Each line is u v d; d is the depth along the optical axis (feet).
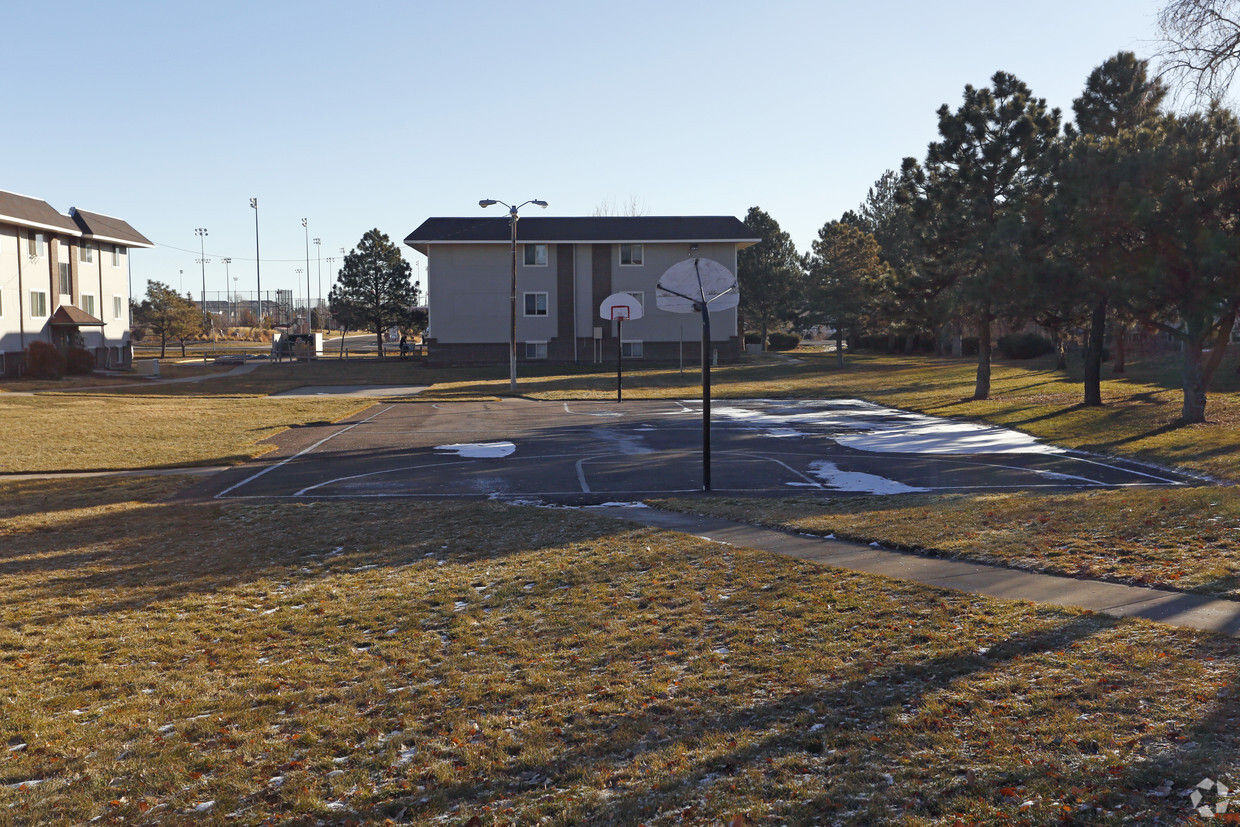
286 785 18.93
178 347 354.74
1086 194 77.51
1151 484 57.98
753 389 146.41
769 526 44.93
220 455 79.30
